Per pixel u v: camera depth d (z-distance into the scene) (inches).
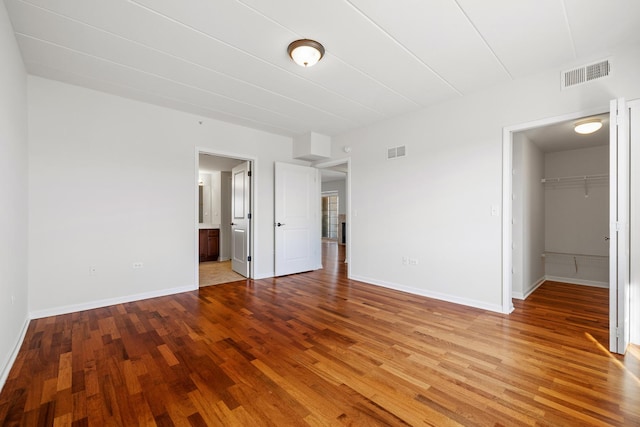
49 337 99.5
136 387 71.2
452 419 60.0
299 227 213.3
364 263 182.2
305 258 217.8
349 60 105.6
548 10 79.2
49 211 120.4
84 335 101.4
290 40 93.4
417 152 154.9
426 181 150.7
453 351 89.6
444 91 131.7
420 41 93.8
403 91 131.6
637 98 92.8
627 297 90.5
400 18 82.7
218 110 156.3
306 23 84.9
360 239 184.7
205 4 76.8
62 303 123.1
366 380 74.4
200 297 149.3
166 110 152.9
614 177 88.6
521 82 118.4
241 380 74.5
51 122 121.0
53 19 82.5
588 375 75.5
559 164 190.7
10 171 86.2
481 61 106.0
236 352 89.4
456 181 138.9
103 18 82.3
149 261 147.3
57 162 122.3
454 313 124.3
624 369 78.2
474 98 132.6
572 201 186.2
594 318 117.8
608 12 79.6
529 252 161.3
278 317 120.1
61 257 123.0
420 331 105.3
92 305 130.4
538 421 59.1
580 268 183.2
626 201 88.0
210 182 300.4
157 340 97.8
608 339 97.3
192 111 157.8
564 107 107.9
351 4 77.1
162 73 115.3
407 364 82.0
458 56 102.8
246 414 61.8
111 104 135.9
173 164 155.2
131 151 141.7
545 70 112.1
